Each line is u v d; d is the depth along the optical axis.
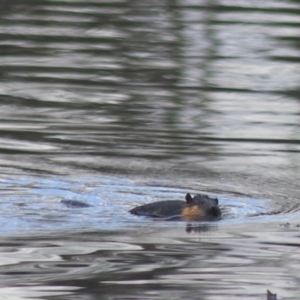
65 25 77.06
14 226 34.25
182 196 39.59
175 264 30.14
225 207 38.03
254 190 40.69
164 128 50.31
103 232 33.59
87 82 60.22
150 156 45.50
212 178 42.22
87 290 27.45
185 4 85.00
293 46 70.44
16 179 41.06
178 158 45.22
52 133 49.28
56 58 66.62
